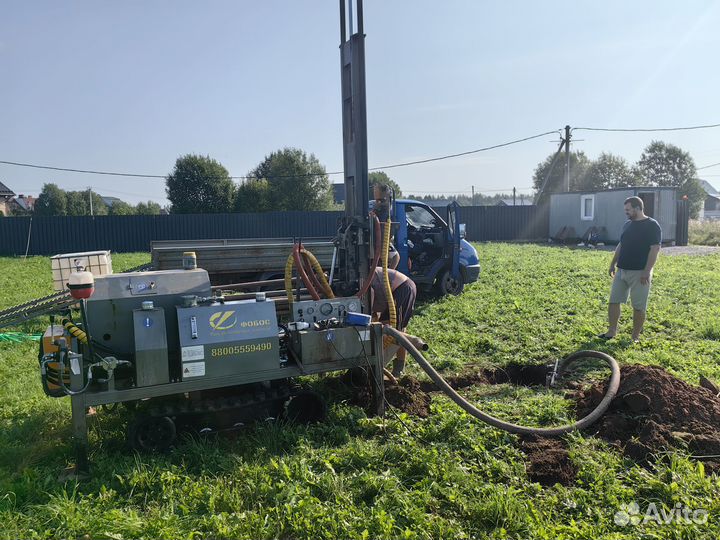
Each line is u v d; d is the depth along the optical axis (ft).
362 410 16.08
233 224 92.73
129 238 90.68
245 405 14.88
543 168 187.21
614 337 24.64
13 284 47.96
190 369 13.69
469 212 99.45
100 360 13.78
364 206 17.31
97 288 14.15
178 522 10.69
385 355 17.79
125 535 10.37
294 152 146.51
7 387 19.66
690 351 22.20
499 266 51.60
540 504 11.31
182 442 14.37
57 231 88.74
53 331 14.39
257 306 14.60
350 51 17.29
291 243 31.86
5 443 14.58
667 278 40.91
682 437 13.34
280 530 10.46
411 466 12.87
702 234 93.97
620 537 9.99
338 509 10.98
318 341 15.11
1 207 167.32
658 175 203.10
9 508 11.25
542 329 26.37
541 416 15.84
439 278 36.24
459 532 10.30
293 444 14.30
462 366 21.67
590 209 87.35
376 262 16.72
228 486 12.09
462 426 14.82
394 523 10.62
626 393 15.42
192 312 13.89
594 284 39.06
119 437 14.76
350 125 18.12
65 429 15.65
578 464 12.82
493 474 12.64
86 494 12.09
